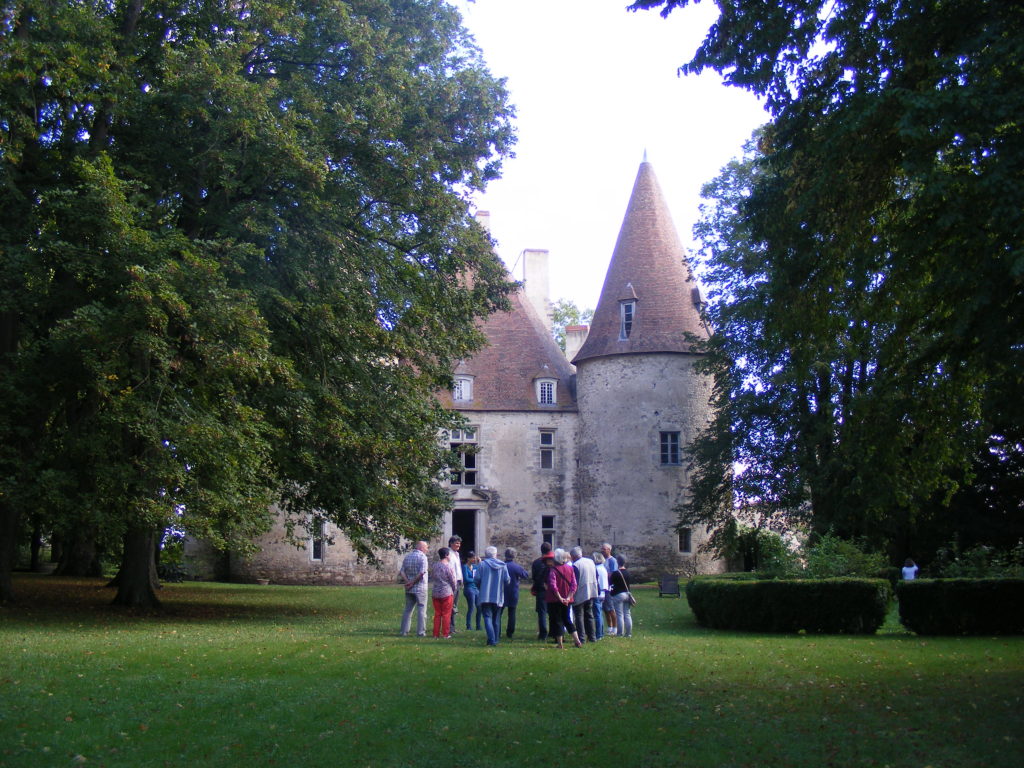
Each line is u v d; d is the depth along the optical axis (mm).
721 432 32719
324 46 20156
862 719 8664
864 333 12602
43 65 15828
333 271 18766
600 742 7734
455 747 7543
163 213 17844
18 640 13344
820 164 11094
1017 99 8867
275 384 17766
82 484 16547
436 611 15586
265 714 8570
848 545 21297
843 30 11078
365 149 19266
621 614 16297
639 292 40531
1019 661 12578
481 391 41094
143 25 19094
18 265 15555
